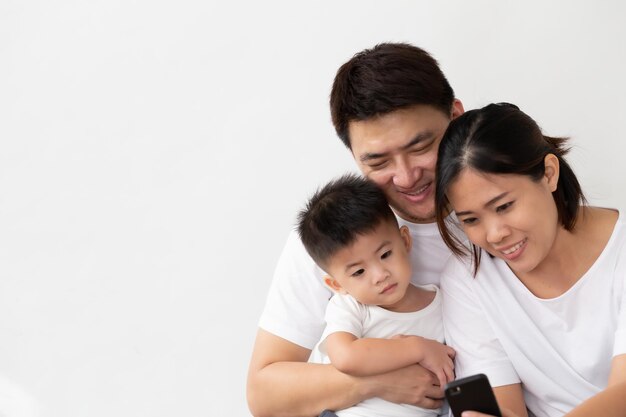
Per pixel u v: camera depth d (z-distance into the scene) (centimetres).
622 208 174
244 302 202
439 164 124
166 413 206
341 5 187
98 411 210
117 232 211
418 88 131
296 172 196
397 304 143
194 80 202
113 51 208
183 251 206
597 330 129
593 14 171
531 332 133
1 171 221
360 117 133
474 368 139
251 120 198
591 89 173
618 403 111
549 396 137
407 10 182
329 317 142
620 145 173
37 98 216
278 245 199
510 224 121
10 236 220
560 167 129
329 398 139
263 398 146
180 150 204
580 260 129
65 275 215
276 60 195
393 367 135
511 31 175
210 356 204
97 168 212
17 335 218
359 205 136
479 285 137
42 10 214
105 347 212
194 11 200
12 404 215
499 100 178
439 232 142
